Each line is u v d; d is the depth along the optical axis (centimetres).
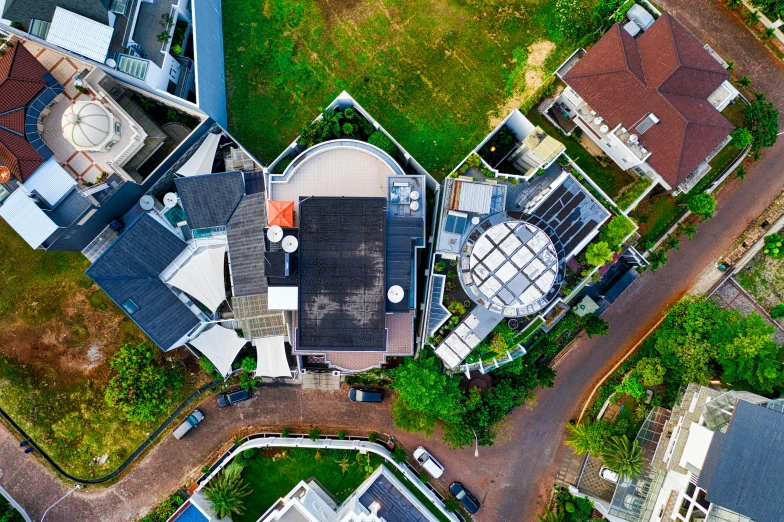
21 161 4003
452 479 4878
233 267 4338
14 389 4866
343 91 4556
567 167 4047
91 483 4888
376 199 3894
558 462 4875
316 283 3912
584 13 4638
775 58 4725
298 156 4081
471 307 3953
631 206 4309
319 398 4878
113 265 4266
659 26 4181
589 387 4884
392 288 3884
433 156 4803
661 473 4522
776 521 3616
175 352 4850
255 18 4828
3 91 4003
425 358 4200
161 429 4884
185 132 4616
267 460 4819
